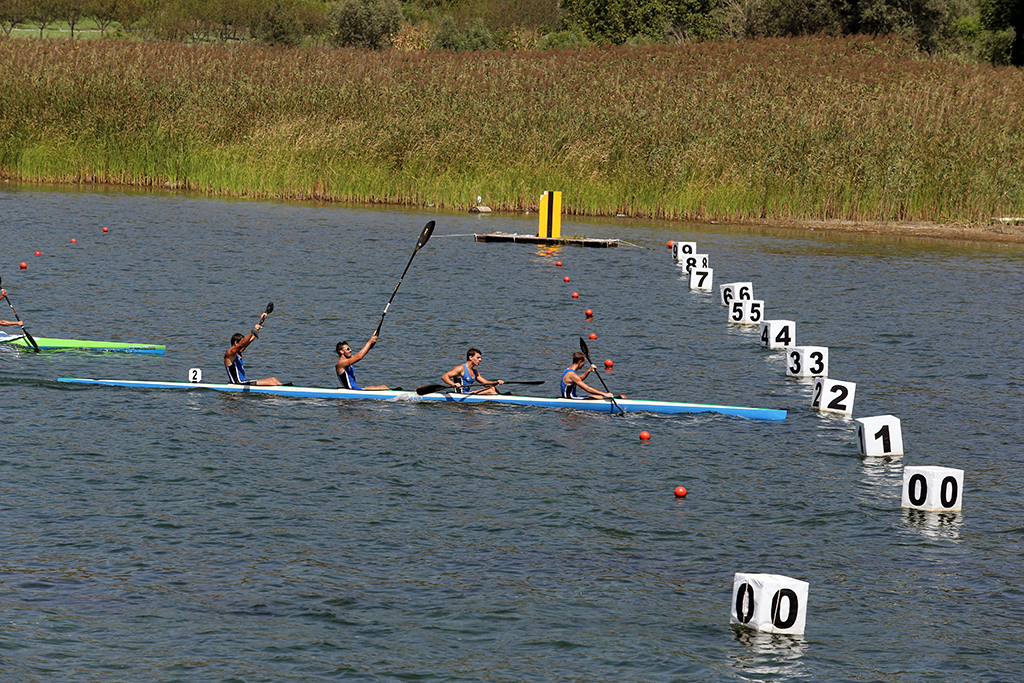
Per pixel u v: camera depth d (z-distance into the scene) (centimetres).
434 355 3900
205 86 9050
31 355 3697
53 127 8706
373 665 1738
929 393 3616
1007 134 8025
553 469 2734
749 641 1859
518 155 8294
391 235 6819
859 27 13512
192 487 2497
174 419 3038
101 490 2450
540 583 2062
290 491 2502
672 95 9138
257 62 9838
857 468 2827
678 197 8075
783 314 4853
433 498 2497
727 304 5072
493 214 8125
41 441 2778
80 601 1912
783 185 7994
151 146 8688
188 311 4434
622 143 8250
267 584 2012
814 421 3269
